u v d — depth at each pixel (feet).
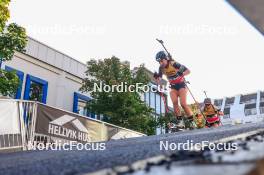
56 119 24.88
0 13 31.04
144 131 56.85
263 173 3.38
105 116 55.52
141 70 56.80
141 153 7.41
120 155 7.43
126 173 4.12
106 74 55.72
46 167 6.26
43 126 23.45
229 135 10.23
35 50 57.72
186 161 4.45
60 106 61.93
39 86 58.75
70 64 65.31
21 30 33.78
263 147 4.88
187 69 26.89
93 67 56.75
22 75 54.60
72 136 26.66
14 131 20.42
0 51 32.96
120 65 56.39
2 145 19.34
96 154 8.71
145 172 3.99
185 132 20.75
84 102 69.05
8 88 33.68
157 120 58.80
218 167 3.59
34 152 13.10
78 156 8.36
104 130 31.63
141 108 55.83
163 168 4.11
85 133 28.60
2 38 32.99
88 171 4.90
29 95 55.93
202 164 4.00
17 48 34.35
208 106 36.65
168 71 27.02
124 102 53.42
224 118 175.73
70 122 26.61
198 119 35.47
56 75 62.49
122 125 53.83
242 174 3.00
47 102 59.62
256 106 168.86
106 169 4.85
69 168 5.65
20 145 20.57
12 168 6.70
